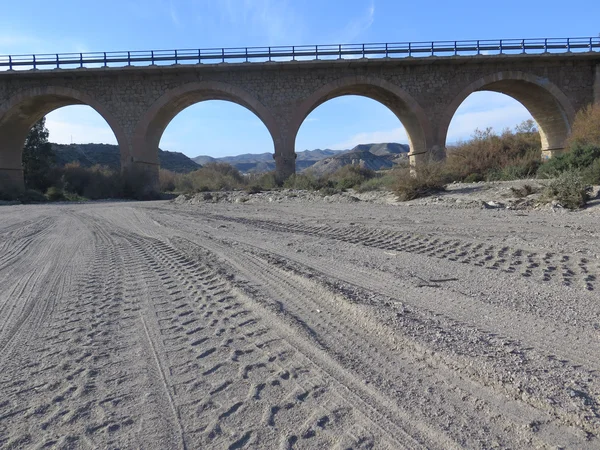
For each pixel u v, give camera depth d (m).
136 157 39.31
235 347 3.82
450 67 38.69
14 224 16.02
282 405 2.84
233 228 11.89
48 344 4.14
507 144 23.22
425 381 3.02
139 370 3.48
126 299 5.55
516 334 3.67
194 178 60.12
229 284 5.85
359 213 14.05
